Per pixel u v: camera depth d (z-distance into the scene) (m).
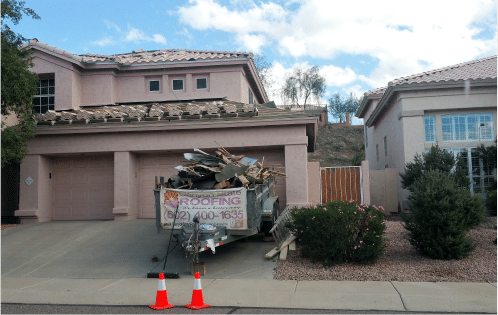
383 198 15.90
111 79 17.39
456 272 7.46
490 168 14.70
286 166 13.16
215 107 14.01
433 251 8.30
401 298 6.19
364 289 6.70
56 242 11.11
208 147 13.55
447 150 14.94
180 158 14.22
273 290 6.83
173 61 17.53
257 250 9.71
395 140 16.58
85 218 14.38
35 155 14.08
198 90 17.84
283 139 13.23
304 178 13.03
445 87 14.83
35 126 13.27
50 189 14.58
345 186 14.19
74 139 13.99
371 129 23.67
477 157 14.84
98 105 17.20
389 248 9.39
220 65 17.55
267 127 13.35
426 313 5.67
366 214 8.55
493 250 8.76
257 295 6.59
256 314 5.77
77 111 15.37
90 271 8.70
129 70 17.75
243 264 8.65
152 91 17.97
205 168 9.55
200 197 8.73
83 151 13.93
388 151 18.36
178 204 8.79
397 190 15.87
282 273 7.89
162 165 14.31
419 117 15.06
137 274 8.34
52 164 14.72
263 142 13.32
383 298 6.23
